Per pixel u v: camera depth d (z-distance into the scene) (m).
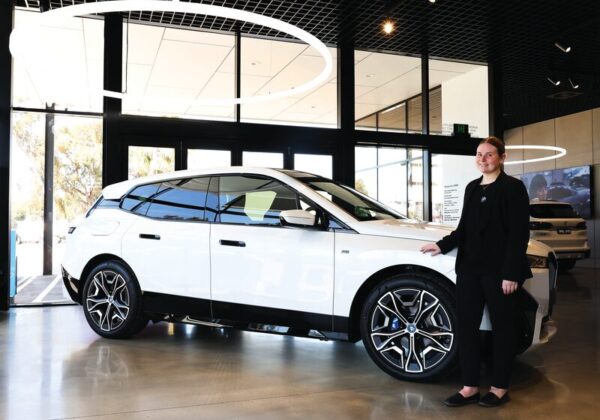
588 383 3.43
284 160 7.68
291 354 4.13
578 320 5.63
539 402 3.05
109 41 6.73
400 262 3.37
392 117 9.95
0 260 6.08
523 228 2.93
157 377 3.48
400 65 8.90
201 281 4.08
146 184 4.65
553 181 14.65
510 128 16.22
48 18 4.14
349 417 2.80
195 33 7.39
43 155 7.31
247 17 4.25
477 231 3.06
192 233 4.17
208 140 7.32
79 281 4.70
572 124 14.15
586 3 6.77
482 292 3.08
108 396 3.10
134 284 4.41
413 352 3.33
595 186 13.49
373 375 3.56
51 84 6.09
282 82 8.77
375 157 8.51
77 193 7.34
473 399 3.01
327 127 7.91
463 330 3.08
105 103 6.76
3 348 4.26
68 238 4.87
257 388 3.27
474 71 9.44
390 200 8.59
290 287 3.71
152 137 7.05
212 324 4.06
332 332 3.59
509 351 3.00
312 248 3.67
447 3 6.76
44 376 3.49
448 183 8.75
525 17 7.23
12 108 6.27
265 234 3.88
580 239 10.27
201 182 4.36
